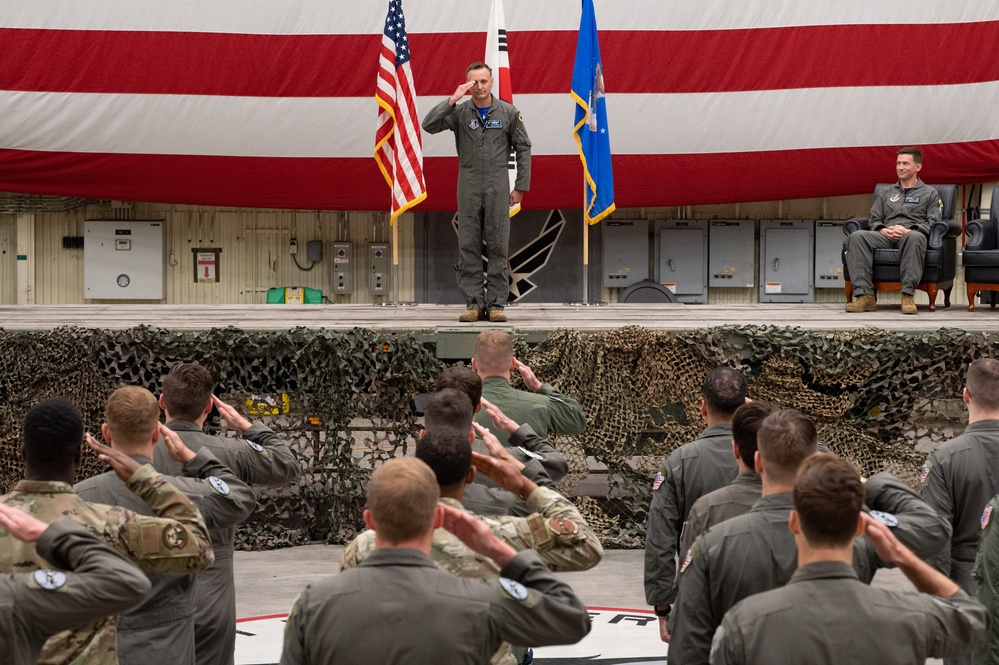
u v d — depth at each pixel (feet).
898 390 24.30
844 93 41.83
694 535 11.73
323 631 8.18
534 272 45.83
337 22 41.75
